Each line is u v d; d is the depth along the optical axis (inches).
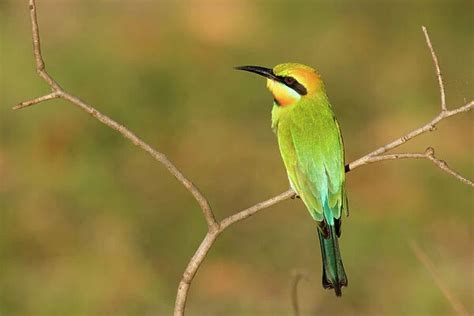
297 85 361.7
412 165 635.5
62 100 663.1
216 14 811.4
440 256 552.7
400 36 775.1
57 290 526.6
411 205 602.5
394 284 531.8
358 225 562.9
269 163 646.5
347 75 744.3
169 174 618.8
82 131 649.6
